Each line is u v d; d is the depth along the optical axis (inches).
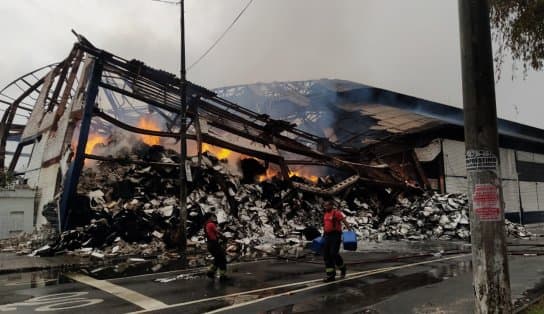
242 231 728.3
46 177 756.0
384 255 528.1
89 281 363.3
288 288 308.8
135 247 604.4
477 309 164.9
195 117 864.9
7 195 708.7
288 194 895.7
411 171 1270.9
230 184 842.8
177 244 590.9
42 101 901.2
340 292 289.0
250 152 920.9
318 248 390.3
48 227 684.1
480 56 166.2
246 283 334.3
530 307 224.2
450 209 930.7
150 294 296.4
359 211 984.3
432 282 321.7
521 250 561.0
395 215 993.5
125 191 737.6
